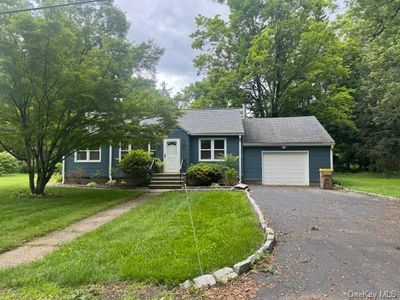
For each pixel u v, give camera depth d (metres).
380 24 12.23
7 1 10.95
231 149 19.62
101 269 4.50
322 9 28.75
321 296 3.77
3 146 14.16
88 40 13.24
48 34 11.15
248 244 5.54
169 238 6.05
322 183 16.95
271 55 29.08
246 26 31.19
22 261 5.25
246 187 15.33
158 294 3.83
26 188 16.27
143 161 17.67
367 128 29.78
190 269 4.38
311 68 28.44
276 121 22.70
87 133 14.02
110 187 17.73
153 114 14.46
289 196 12.70
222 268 4.48
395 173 27.08
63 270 4.49
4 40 10.98
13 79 11.60
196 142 19.80
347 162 32.31
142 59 14.35
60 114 12.98
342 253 5.33
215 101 31.42
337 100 28.17
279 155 19.84
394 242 5.98
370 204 10.55
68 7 13.15
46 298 3.71
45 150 14.10
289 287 4.03
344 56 28.52
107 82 11.91
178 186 17.30
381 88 21.94
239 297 3.77
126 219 8.34
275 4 28.67
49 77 11.87
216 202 10.53
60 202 11.72
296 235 6.47
